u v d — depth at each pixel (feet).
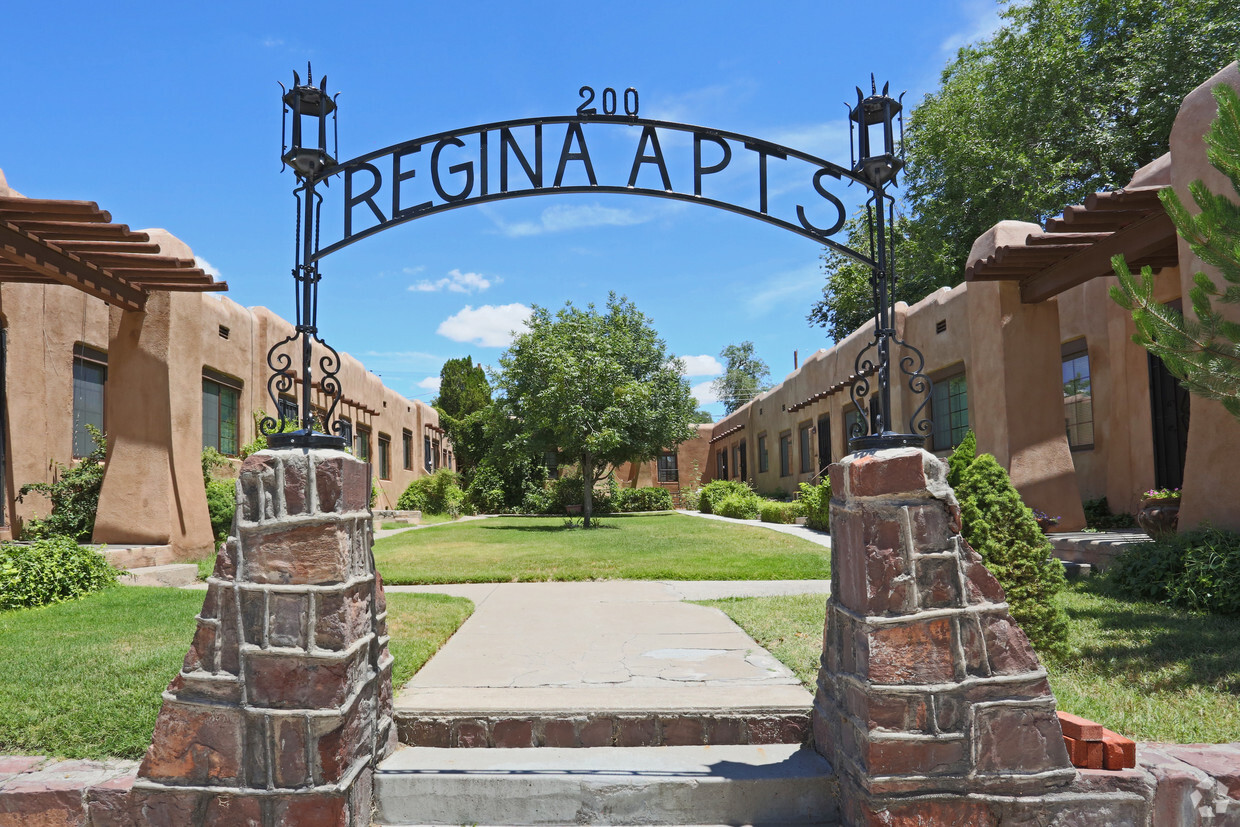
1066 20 59.21
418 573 29.09
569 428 57.41
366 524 10.41
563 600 23.09
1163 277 29.73
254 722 9.10
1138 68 55.98
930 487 8.96
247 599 9.20
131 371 29.48
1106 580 22.22
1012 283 29.43
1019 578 14.71
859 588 9.29
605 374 58.85
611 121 11.39
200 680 9.17
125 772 10.07
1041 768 9.00
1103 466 34.30
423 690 13.09
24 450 30.50
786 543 38.93
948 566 9.02
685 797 10.19
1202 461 20.88
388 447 75.77
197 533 31.71
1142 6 57.88
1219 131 14.71
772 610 20.06
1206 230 14.97
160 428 29.45
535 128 11.58
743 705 11.96
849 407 53.67
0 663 14.37
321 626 9.15
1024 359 29.14
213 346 41.39
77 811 9.49
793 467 69.62
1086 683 13.43
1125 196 21.13
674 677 13.88
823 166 11.35
